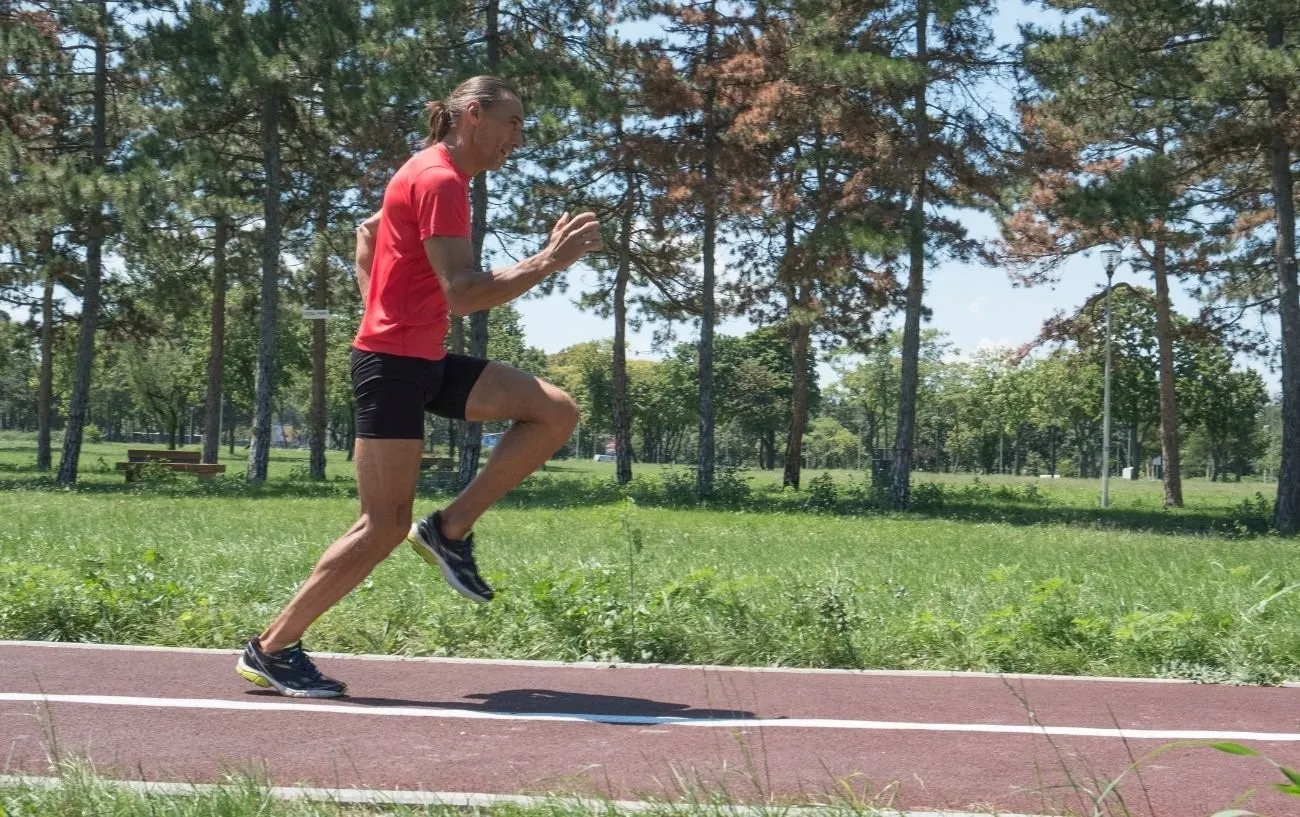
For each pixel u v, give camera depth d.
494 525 17.50
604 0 26.03
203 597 6.68
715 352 89.81
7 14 25.78
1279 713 4.79
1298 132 22.44
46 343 36.09
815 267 24.83
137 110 26.86
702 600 6.62
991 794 3.52
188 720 4.28
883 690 5.08
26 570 7.21
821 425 117.12
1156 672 5.67
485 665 5.51
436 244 4.15
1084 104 24.22
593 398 96.56
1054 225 27.95
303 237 31.16
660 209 27.02
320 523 15.84
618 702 4.72
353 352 4.46
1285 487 24.69
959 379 95.94
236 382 65.94
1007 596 7.97
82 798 3.19
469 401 4.49
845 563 11.13
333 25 24.86
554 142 26.34
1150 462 99.19
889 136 24.64
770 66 25.67
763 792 3.46
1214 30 22.73
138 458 33.44
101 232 26.62
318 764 3.74
